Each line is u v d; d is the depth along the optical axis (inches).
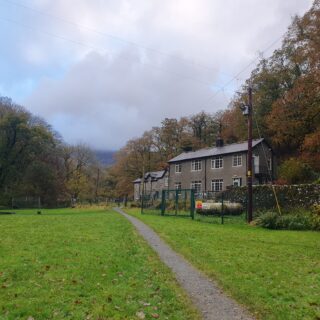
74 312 248.2
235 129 2343.8
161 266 402.6
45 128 2815.0
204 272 383.9
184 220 1056.2
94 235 642.2
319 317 257.0
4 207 2349.9
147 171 3211.1
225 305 280.4
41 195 2608.3
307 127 1707.7
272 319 253.0
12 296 278.5
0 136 2475.4
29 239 570.3
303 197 1032.8
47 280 324.5
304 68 1934.1
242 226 912.9
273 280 353.7
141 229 784.3
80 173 3225.9
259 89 2178.9
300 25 1766.7
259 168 1866.4
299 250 538.6
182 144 3105.3
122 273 359.3
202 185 2116.1
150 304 271.0
